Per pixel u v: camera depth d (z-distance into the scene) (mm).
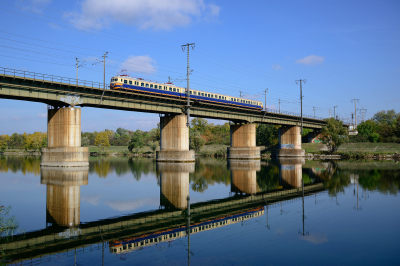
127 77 78375
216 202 33156
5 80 58438
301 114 129750
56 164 69688
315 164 85812
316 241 20656
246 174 59312
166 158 92312
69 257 17891
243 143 115938
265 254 18359
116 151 174125
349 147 140250
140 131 163750
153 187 42906
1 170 65375
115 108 78750
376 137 153750
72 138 69375
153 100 82438
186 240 20969
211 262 17188
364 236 21562
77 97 69000
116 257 17875
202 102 95000
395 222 24969
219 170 67375
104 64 72688
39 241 20531
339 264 16859
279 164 86250
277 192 39219
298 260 17438
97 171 63719
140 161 103188
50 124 71625
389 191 39156
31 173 59281
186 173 60938
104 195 36594
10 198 34219
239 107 110938
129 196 36219
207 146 171000
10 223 24422
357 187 42531
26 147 195250
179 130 90750
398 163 88812
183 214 27953
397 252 18594
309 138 164875
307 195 36938
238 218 26594
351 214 27641
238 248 19422
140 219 26109
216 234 22203
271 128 167125
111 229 23203
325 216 27016
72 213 27922
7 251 18797
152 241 20750
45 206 30484
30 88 61188
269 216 27250
